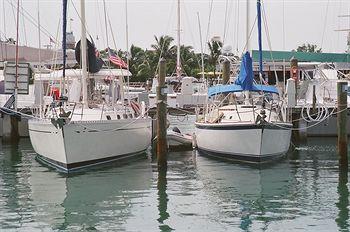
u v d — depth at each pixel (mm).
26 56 35125
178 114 35000
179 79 47656
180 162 21906
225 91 22125
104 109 21000
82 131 18594
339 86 19266
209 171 19828
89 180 18188
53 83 23266
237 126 20516
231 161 21797
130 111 22844
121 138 20688
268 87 22062
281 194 16203
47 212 14297
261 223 13141
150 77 74312
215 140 21938
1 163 22125
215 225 13039
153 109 30984
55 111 19250
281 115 22656
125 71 22859
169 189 16938
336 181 18031
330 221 13250
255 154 20484
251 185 17484
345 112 19297
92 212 14250
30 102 30031
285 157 23047
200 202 15266
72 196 16016
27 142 29281
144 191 16656
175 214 14031
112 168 20359
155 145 25562
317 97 29875
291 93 23234
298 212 14102
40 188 17078
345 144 19359
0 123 29969
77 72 22031
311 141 28906
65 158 18594
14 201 15469
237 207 14695
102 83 23219
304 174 19328
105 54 24859
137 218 13703
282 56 41562
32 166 21078
